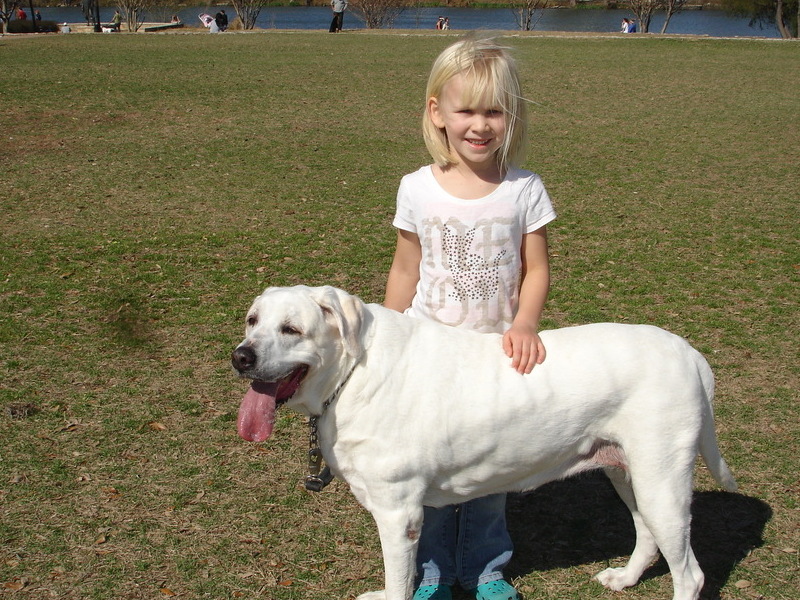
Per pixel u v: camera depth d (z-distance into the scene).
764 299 7.05
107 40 32.09
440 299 3.58
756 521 4.09
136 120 15.59
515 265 3.56
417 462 3.13
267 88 19.62
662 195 10.71
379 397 3.12
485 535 3.66
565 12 65.69
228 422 5.00
